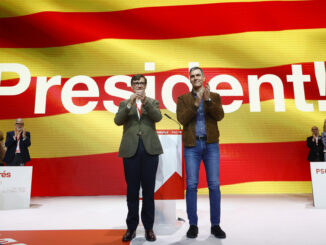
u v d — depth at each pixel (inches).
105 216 98.7
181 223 85.7
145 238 69.2
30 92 163.8
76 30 170.9
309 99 161.2
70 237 71.0
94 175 156.7
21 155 138.9
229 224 83.3
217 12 171.5
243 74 165.3
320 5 170.7
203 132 72.4
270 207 112.5
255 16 171.0
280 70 165.2
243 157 157.1
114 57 168.4
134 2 173.0
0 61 166.9
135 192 69.6
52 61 167.6
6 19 171.3
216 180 71.2
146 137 69.9
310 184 153.6
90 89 164.7
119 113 70.3
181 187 82.7
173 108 161.8
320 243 64.2
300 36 168.2
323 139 147.4
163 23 171.5
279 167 155.7
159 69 166.9
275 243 64.2
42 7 172.2
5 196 113.7
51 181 155.3
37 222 89.1
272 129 159.2
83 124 161.2
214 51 168.2
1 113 161.2
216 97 75.8
